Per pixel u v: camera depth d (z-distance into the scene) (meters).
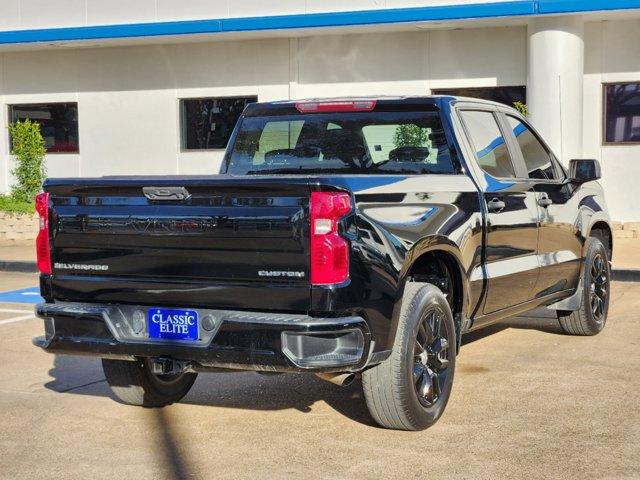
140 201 5.23
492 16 16.08
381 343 5.12
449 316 5.78
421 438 5.47
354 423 5.83
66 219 5.46
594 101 17.06
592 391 6.48
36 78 20.66
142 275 5.28
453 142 6.26
